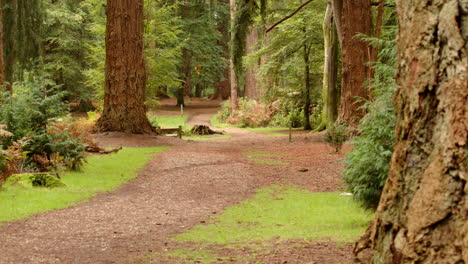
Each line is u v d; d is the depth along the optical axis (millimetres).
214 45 63031
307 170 15953
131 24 25922
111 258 6488
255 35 49188
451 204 3539
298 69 37562
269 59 37906
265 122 43594
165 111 57750
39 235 7918
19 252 6770
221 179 14852
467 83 3482
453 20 3559
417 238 3725
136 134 25844
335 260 5707
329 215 9922
